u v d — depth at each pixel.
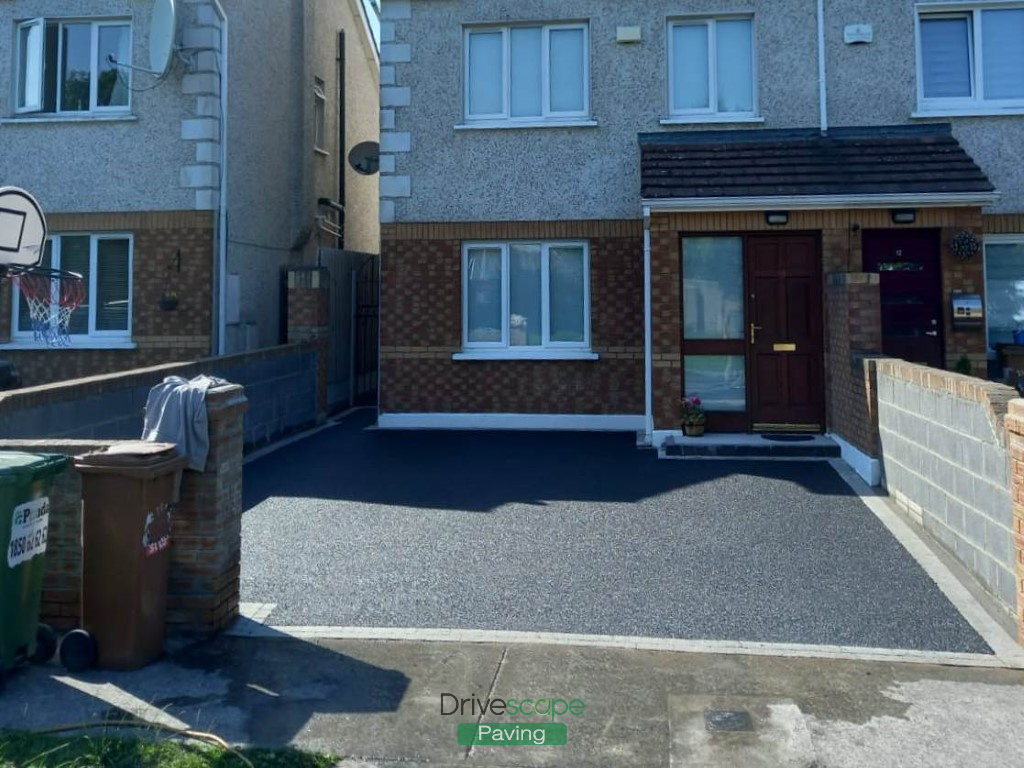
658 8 12.02
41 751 3.84
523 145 12.21
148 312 12.42
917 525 7.32
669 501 8.13
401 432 12.18
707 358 10.82
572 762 3.83
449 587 5.99
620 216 12.06
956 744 3.94
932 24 11.78
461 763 3.83
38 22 12.54
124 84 12.62
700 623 5.36
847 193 10.12
